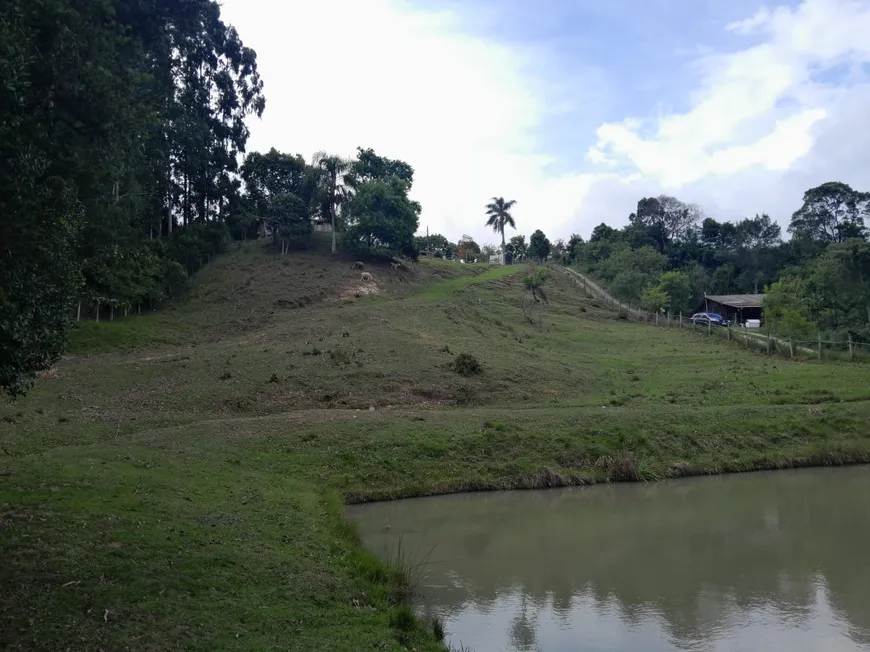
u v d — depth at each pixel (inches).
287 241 3068.4
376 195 3043.8
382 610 468.1
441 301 2443.4
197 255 2704.2
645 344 2135.8
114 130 543.5
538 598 568.4
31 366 459.8
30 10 440.8
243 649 353.7
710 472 1071.0
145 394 1321.4
